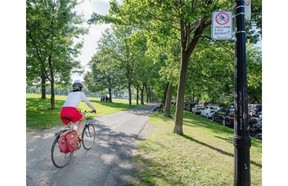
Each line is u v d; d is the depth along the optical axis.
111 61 41.75
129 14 11.51
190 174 5.71
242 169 3.98
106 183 4.96
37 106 24.83
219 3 8.73
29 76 24.55
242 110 4.03
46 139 8.74
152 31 11.27
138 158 6.77
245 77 4.06
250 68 12.12
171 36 10.84
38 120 13.84
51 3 22.02
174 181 5.22
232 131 16.48
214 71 18.66
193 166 6.32
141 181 5.12
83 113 6.75
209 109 29.28
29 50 21.73
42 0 21.30
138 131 11.64
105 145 8.21
